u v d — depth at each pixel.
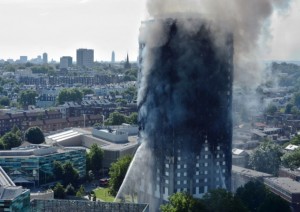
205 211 186.88
